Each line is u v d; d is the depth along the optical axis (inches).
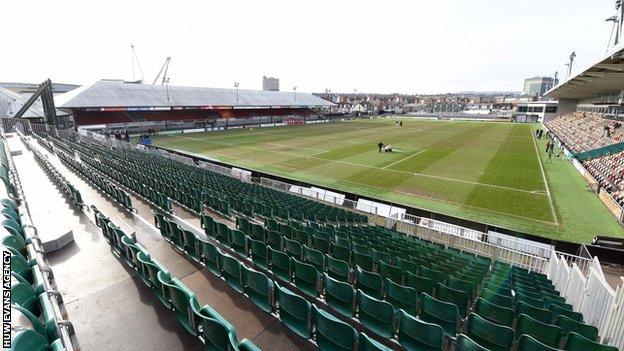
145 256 222.4
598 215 660.1
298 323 185.0
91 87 1968.5
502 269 386.9
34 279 181.8
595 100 2212.1
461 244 510.0
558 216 653.3
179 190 500.7
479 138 1838.1
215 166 940.0
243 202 485.7
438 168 1043.9
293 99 3398.1
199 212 438.6
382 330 197.8
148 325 193.5
